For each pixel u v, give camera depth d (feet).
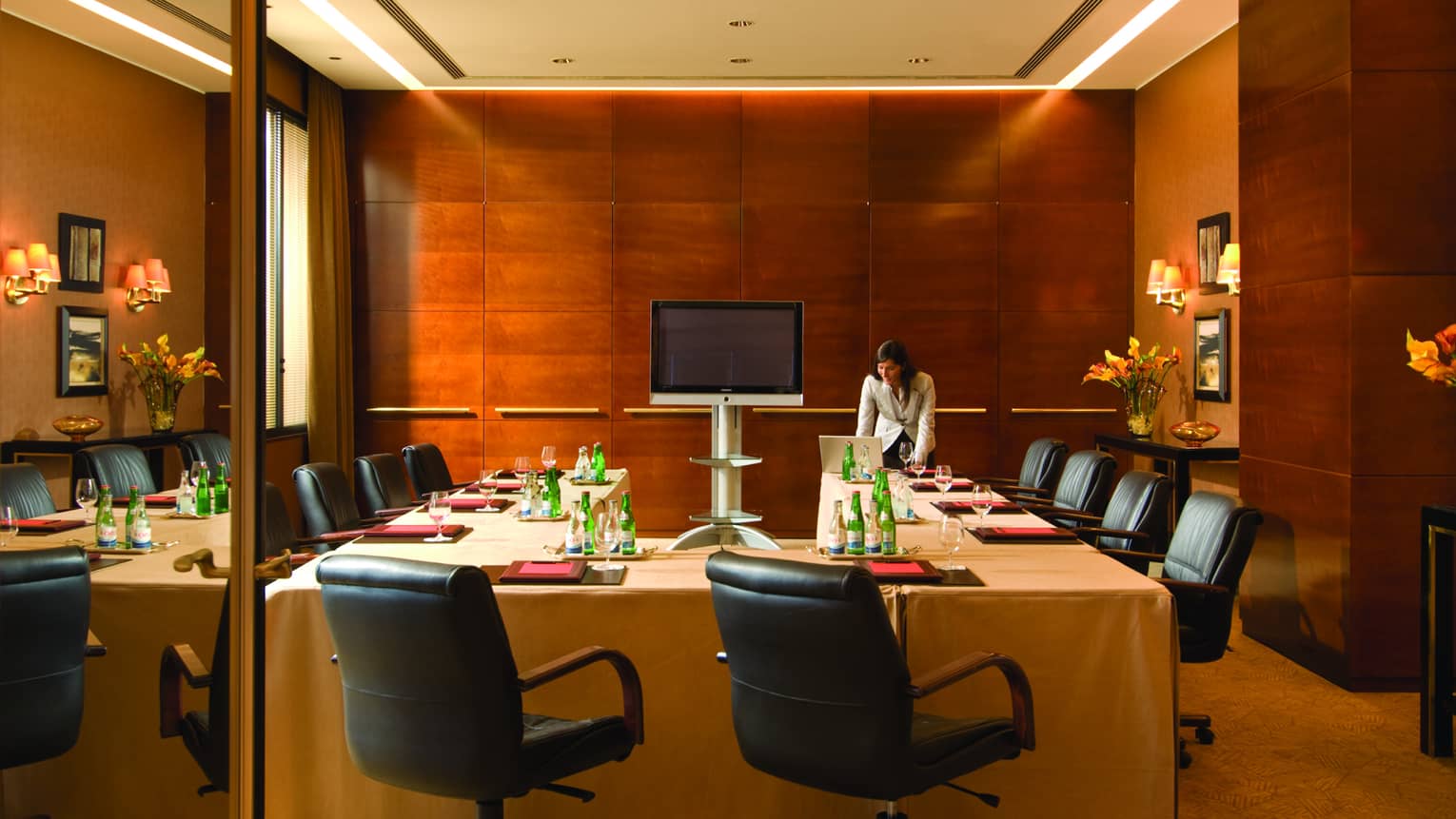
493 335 27.22
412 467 19.54
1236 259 21.21
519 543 12.86
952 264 27.22
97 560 6.10
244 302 6.77
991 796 8.91
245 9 6.72
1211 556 12.44
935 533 13.44
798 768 8.33
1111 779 10.08
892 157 27.12
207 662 6.78
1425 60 14.88
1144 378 23.97
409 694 8.13
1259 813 11.21
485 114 27.02
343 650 8.39
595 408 27.30
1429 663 12.86
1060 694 10.09
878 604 7.78
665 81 26.23
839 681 8.01
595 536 12.26
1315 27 15.83
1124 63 24.88
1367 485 15.02
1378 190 14.92
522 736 8.23
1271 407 17.22
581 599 10.25
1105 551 13.82
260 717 7.00
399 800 10.15
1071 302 27.30
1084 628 10.07
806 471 27.48
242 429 6.79
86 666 6.06
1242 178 18.15
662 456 27.43
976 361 27.30
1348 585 15.14
